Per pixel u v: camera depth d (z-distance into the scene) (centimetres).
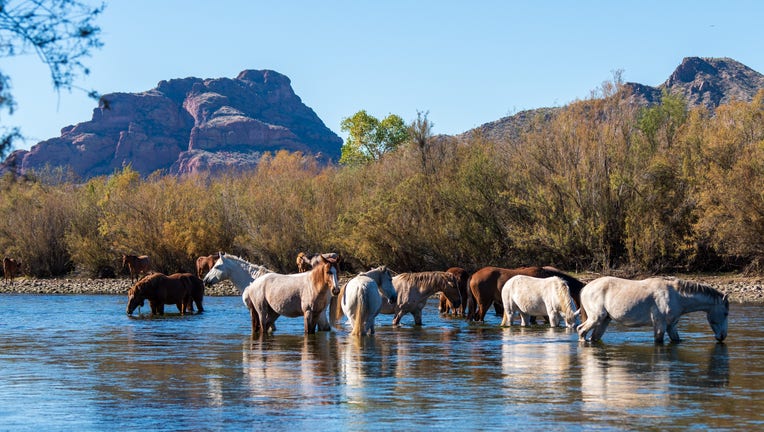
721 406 1056
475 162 4681
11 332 2195
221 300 3884
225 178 6306
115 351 1716
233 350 1706
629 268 4300
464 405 1077
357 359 1533
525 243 4484
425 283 2270
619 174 4322
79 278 6209
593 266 4378
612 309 1769
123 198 6038
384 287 2062
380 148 9681
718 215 4053
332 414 1027
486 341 1841
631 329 2133
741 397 1118
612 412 1024
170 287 2864
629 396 1130
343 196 5428
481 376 1316
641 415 1005
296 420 996
